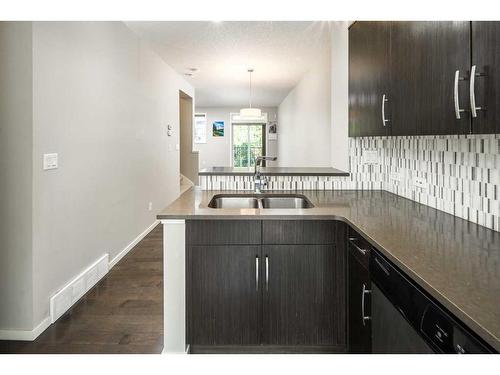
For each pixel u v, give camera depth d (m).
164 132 6.07
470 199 1.87
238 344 2.17
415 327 1.11
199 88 8.90
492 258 1.29
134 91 4.55
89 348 2.33
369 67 2.45
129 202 4.42
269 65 6.35
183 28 4.36
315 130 6.27
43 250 2.56
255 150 12.85
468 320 0.85
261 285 2.15
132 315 2.80
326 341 2.17
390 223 1.84
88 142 3.27
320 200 2.56
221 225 2.13
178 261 2.14
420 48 1.71
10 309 2.45
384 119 2.16
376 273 1.51
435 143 2.22
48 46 2.58
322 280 2.15
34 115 2.42
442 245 1.44
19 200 2.42
